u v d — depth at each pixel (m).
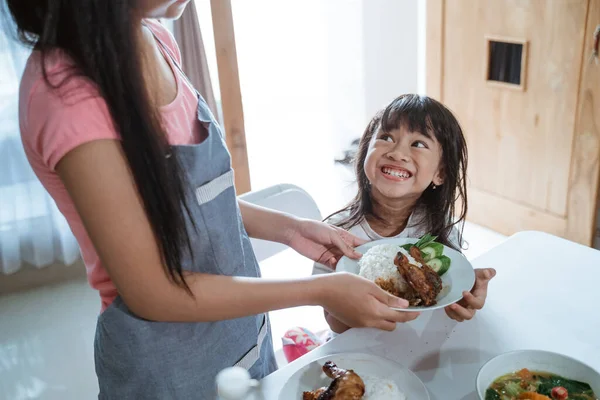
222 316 0.77
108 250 0.68
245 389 0.82
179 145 0.76
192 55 2.27
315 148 3.36
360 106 3.32
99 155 0.65
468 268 0.98
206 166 0.80
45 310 2.43
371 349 0.90
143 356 0.82
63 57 0.65
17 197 2.44
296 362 0.88
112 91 0.64
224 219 0.85
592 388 0.74
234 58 2.08
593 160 2.26
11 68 2.24
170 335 0.82
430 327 0.94
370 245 1.09
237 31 3.11
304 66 3.27
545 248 1.16
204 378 0.87
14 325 2.34
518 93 2.44
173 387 0.85
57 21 0.63
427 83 2.82
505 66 2.47
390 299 0.84
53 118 0.64
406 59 3.27
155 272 0.71
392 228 1.34
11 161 2.38
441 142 1.23
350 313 0.84
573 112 2.27
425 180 1.21
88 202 0.66
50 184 0.74
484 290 0.97
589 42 2.13
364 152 1.33
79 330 2.29
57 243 2.59
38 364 2.10
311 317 2.25
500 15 2.39
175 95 0.82
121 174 0.67
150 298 0.72
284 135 3.40
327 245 1.07
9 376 2.04
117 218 0.67
